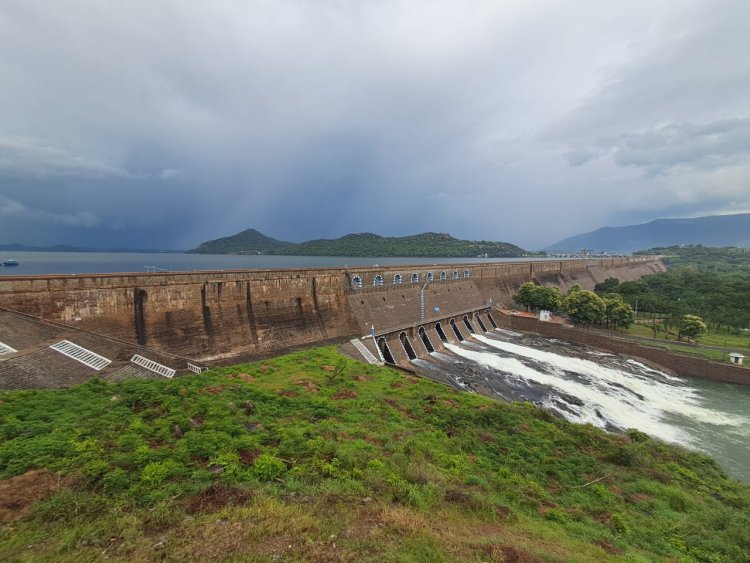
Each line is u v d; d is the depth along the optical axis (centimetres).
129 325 4222
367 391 3816
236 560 1223
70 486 1489
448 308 9381
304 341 6031
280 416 2809
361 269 7588
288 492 1712
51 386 2762
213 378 3578
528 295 10812
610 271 19112
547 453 2959
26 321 3400
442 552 1406
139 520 1363
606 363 7206
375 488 1858
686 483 2956
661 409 5344
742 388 6303
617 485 2617
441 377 5919
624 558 1697
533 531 1788
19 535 1220
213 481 1695
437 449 2648
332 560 1277
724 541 2059
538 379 6106
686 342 8194
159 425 2170
